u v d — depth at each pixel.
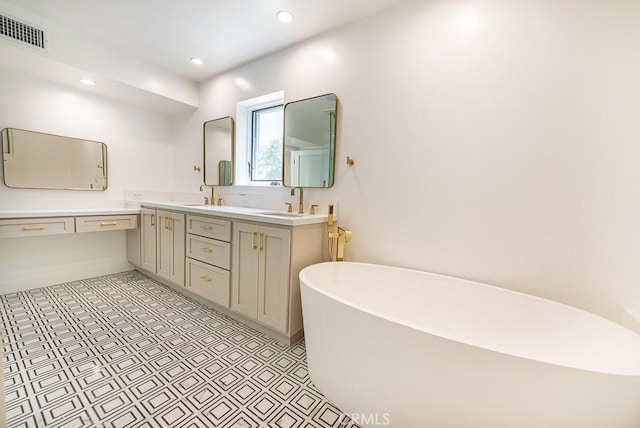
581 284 1.27
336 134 1.99
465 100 1.51
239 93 2.60
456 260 1.58
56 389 1.26
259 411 1.19
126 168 2.96
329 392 1.26
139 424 1.10
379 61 1.79
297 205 2.23
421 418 0.98
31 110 2.34
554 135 1.30
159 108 3.07
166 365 1.48
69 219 2.36
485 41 1.45
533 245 1.37
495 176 1.45
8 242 2.31
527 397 0.81
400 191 1.75
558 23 1.27
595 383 0.75
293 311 1.70
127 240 3.06
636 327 1.10
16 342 1.63
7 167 2.25
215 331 1.87
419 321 1.60
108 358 1.51
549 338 1.23
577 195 1.26
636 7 1.13
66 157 2.55
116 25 2.01
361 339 1.10
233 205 2.71
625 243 1.19
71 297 2.31
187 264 2.31
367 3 1.70
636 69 1.14
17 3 1.78
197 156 3.03
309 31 2.01
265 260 1.77
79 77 2.29
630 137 1.16
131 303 2.25
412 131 1.68
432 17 1.59
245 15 1.84
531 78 1.34
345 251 1.99
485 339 1.41
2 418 0.74
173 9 1.80
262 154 2.72
